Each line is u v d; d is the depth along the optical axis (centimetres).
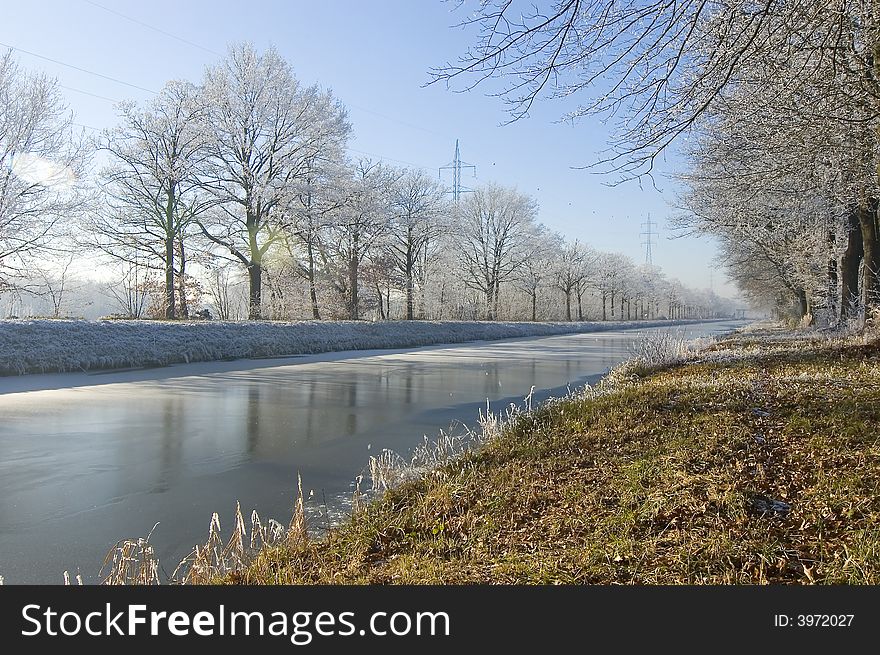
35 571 435
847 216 1730
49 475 662
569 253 6950
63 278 3831
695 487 483
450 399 1203
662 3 623
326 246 3741
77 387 1294
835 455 526
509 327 4306
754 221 2036
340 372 1667
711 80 800
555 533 441
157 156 2875
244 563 448
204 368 1706
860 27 869
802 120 998
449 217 4669
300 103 3034
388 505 537
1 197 2206
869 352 1140
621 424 706
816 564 364
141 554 449
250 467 704
